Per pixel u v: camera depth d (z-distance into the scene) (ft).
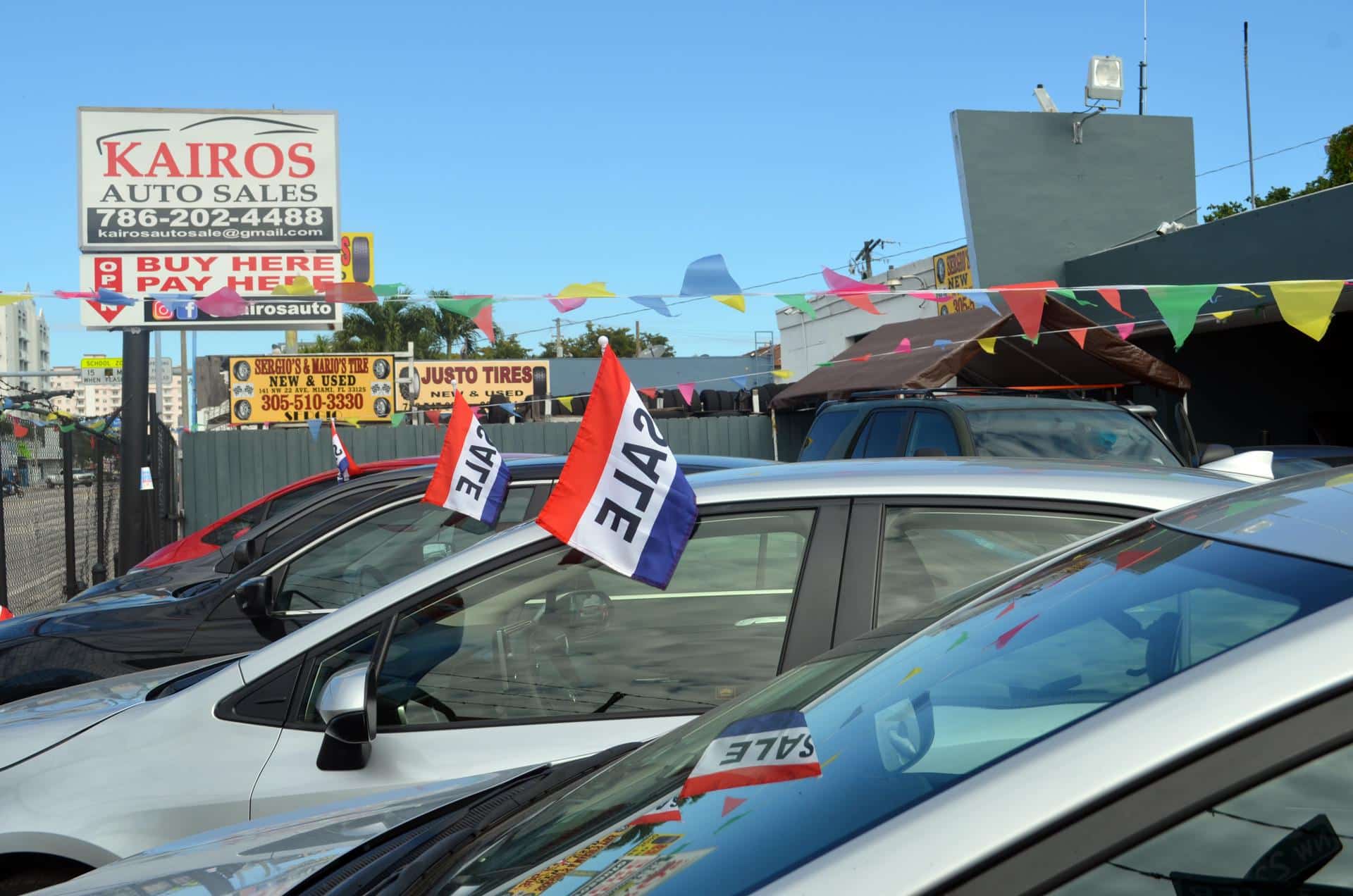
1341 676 3.75
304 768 10.21
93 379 82.28
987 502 10.23
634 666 10.36
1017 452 24.76
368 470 26.96
